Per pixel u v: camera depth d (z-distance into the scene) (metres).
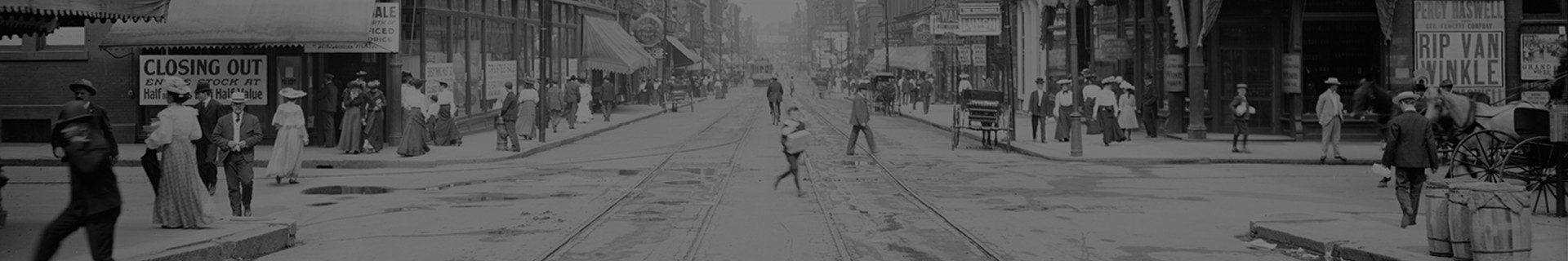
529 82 31.22
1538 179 14.59
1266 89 31.42
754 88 141.62
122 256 10.29
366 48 26.30
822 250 11.84
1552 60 27.25
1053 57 45.25
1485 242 9.81
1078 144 24.98
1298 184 19.22
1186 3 30.42
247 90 27.28
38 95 28.16
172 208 11.98
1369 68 30.72
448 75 32.12
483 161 24.44
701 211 15.23
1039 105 29.66
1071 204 16.33
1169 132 31.20
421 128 25.05
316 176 20.98
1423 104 19.20
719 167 22.88
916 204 16.27
